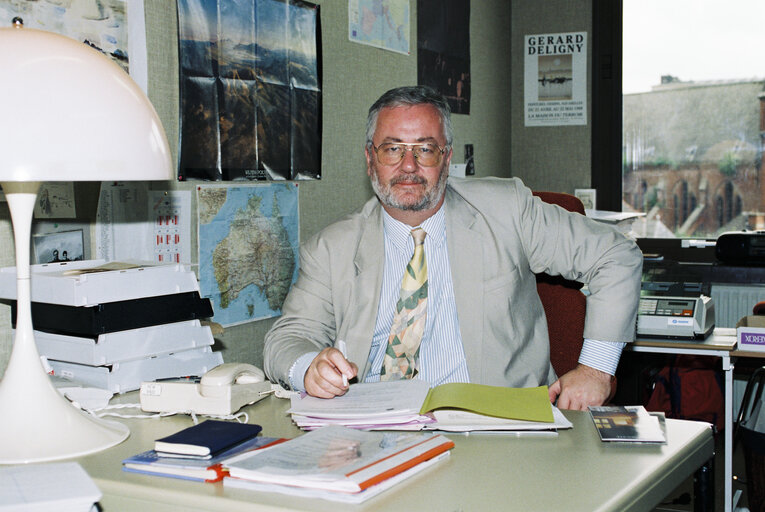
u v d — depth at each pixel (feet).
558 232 6.06
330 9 8.14
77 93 3.47
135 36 5.80
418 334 5.82
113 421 4.25
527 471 3.51
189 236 6.43
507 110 13.07
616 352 5.73
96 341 4.62
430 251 5.95
